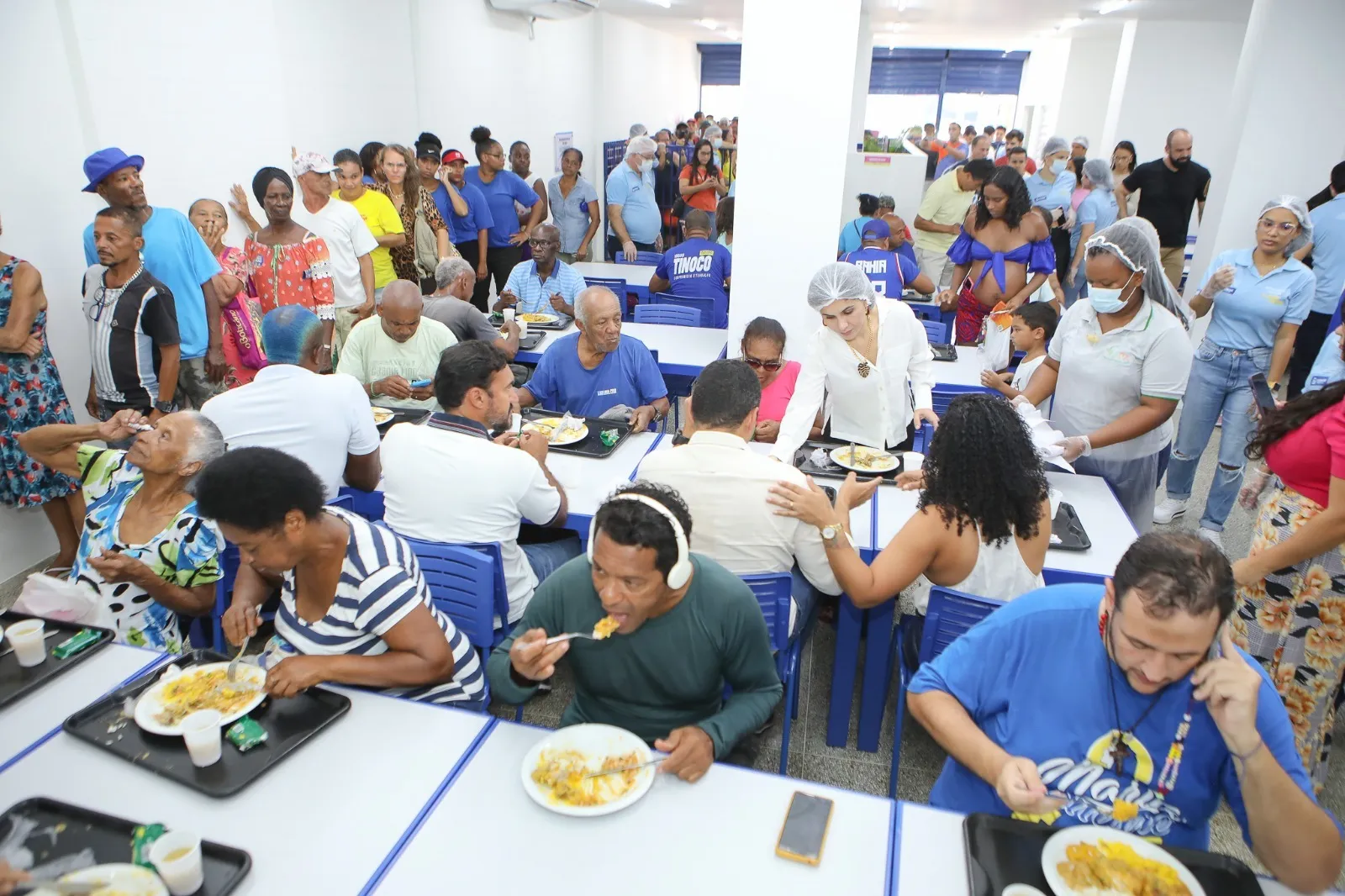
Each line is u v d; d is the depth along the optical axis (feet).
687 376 13.46
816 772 7.89
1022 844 3.97
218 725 4.35
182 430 6.28
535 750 4.52
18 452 9.90
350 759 4.56
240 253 13.05
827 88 11.23
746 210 11.99
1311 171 17.87
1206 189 21.61
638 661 5.17
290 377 8.10
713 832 4.11
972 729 4.33
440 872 3.83
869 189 25.21
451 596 6.68
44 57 10.70
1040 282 15.62
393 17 20.11
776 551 6.81
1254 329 11.82
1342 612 6.39
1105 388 8.97
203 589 6.62
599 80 35.37
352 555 5.18
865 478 8.84
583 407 11.19
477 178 22.06
